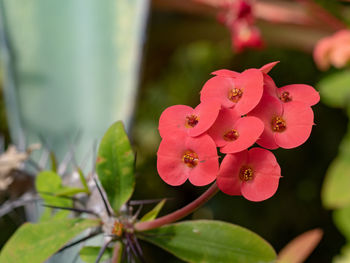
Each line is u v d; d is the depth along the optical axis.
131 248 0.19
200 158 0.18
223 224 0.20
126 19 0.31
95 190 0.22
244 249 0.20
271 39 0.46
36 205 0.25
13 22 0.31
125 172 0.21
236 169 0.18
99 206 0.21
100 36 0.31
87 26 0.31
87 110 0.30
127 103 0.29
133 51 0.30
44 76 0.31
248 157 0.18
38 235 0.20
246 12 0.39
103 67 0.30
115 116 0.29
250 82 0.18
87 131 0.29
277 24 0.43
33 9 0.32
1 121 0.47
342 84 0.39
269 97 0.18
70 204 0.22
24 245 0.20
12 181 0.24
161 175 0.18
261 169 0.18
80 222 0.20
